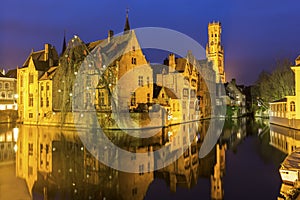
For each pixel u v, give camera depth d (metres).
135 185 17.83
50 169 21.72
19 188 17.20
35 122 66.50
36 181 18.66
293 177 17.09
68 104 57.94
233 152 29.20
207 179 19.06
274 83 85.62
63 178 19.33
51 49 77.44
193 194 15.94
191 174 20.41
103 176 19.88
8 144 34.44
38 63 69.31
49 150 30.09
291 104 52.97
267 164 23.25
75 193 16.28
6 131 49.69
